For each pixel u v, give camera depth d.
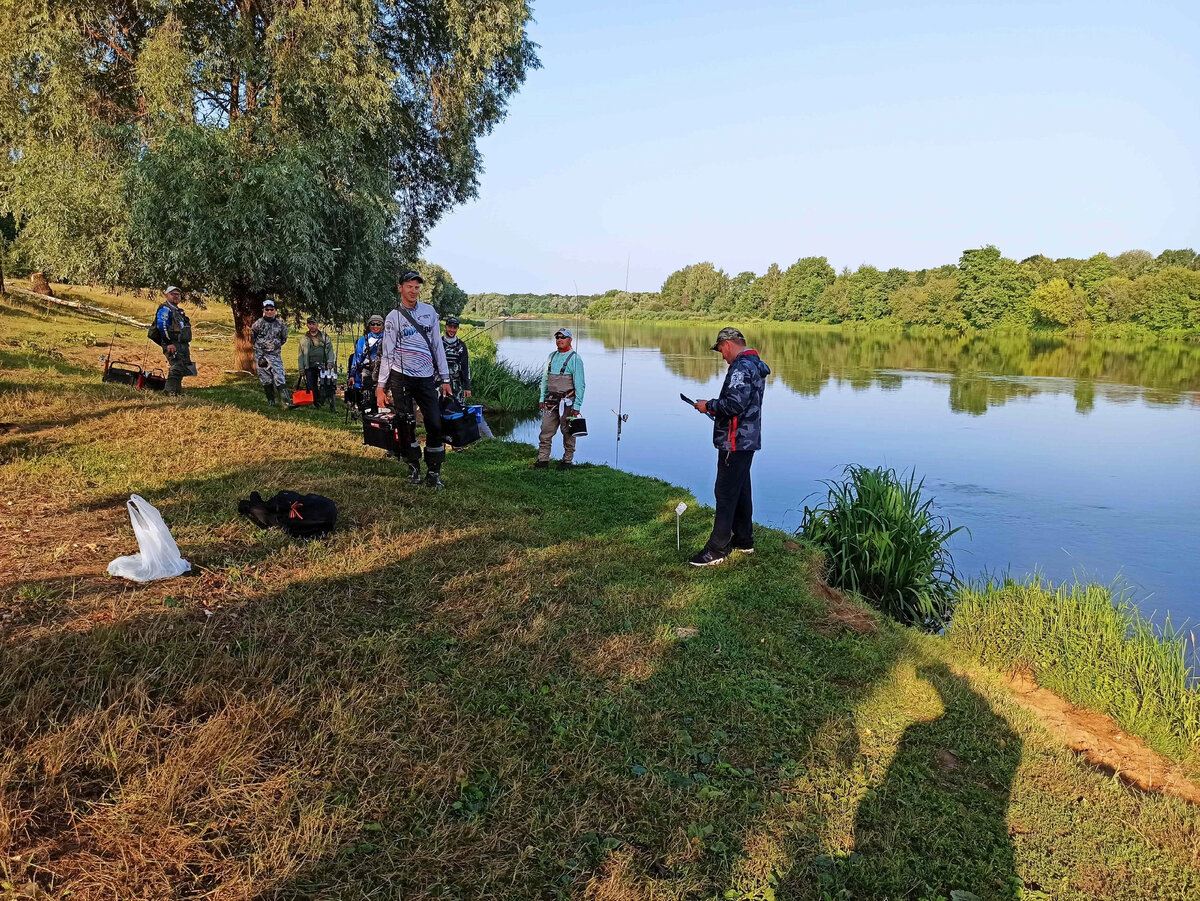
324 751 2.97
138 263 15.02
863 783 3.50
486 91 19.38
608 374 28.58
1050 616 6.04
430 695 3.49
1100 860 3.17
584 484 9.68
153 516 4.30
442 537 5.69
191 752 2.77
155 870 2.32
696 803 3.13
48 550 4.38
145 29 15.84
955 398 22.59
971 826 3.29
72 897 2.17
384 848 2.61
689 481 11.67
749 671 4.44
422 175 20.66
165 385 11.34
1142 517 10.16
